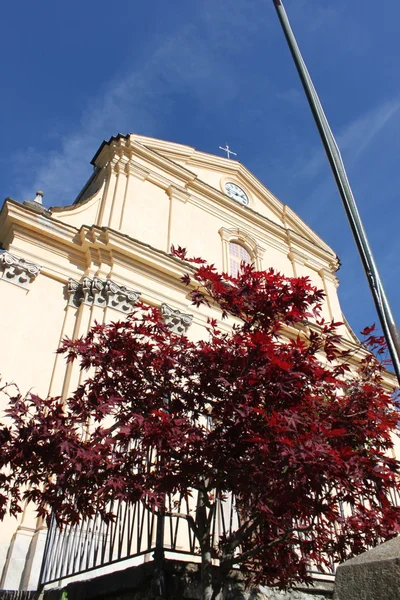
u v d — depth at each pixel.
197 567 4.86
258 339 4.92
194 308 13.12
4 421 8.87
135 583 4.72
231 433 4.66
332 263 19.97
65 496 5.12
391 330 3.49
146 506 4.58
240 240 16.77
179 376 5.58
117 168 14.80
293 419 4.36
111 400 5.12
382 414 5.21
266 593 5.42
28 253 11.31
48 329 10.61
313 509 4.65
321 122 4.80
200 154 18.17
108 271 12.02
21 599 6.53
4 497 5.16
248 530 4.77
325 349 5.68
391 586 2.26
